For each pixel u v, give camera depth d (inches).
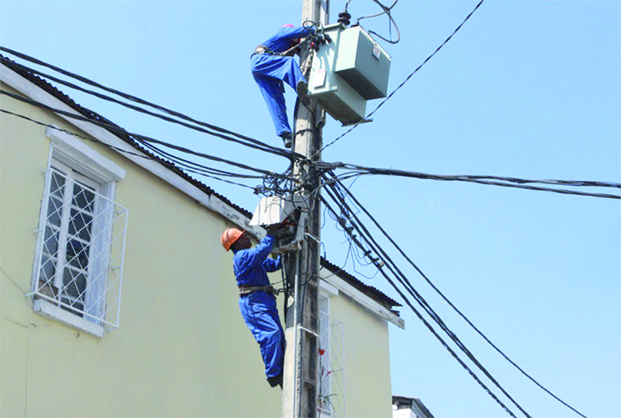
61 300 399.2
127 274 434.6
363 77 380.2
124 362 418.3
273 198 363.3
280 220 355.6
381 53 394.3
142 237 449.7
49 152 406.9
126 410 411.5
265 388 505.0
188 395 449.7
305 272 362.0
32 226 389.7
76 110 425.1
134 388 419.5
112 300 421.4
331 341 569.3
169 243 466.3
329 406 546.9
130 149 452.8
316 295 364.5
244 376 491.5
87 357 399.9
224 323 488.7
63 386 384.5
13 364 366.0
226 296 495.8
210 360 470.6
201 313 474.0
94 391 398.6
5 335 365.7
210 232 498.0
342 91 381.1
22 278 378.9
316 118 393.1
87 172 431.2
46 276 396.8
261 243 363.3
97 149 435.8
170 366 444.1
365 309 624.7
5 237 376.8
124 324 424.5
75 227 418.6
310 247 370.6
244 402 485.7
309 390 348.2
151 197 463.5
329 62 381.1
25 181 391.9
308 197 369.7
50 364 381.4
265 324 358.0
